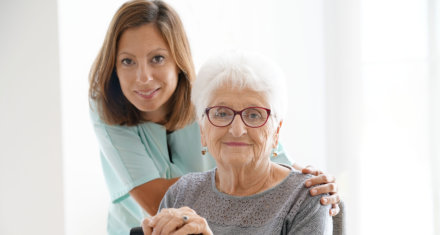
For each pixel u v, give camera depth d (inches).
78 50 107.7
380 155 107.3
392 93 105.2
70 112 107.9
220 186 47.6
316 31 112.1
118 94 61.7
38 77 106.3
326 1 110.3
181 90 61.8
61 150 106.4
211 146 44.9
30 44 105.9
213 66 44.6
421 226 102.9
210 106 44.4
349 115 109.1
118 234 70.2
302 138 114.0
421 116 101.7
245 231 44.1
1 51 107.4
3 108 109.3
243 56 44.3
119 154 61.5
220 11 114.6
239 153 43.5
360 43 107.7
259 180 45.6
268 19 115.0
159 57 57.4
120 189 63.7
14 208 111.9
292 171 46.9
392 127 105.6
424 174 102.0
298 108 114.0
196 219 38.9
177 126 63.1
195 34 112.9
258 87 43.0
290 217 42.8
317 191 43.3
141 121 63.0
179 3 110.9
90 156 111.1
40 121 107.3
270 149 44.9
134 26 56.4
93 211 112.0
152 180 60.4
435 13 96.3
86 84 109.5
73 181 109.0
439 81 96.5
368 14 106.9
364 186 109.1
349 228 109.1
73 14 106.2
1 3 106.2
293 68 114.2
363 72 108.3
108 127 62.4
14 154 110.1
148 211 60.3
